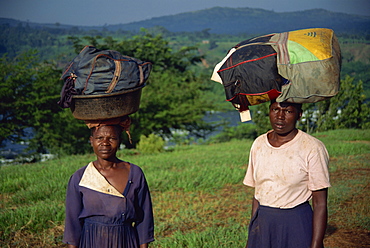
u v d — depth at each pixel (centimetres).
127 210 262
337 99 2098
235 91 259
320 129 2152
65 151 2562
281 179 261
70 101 255
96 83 247
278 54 246
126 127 271
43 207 633
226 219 591
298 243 258
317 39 249
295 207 261
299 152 260
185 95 2964
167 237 514
